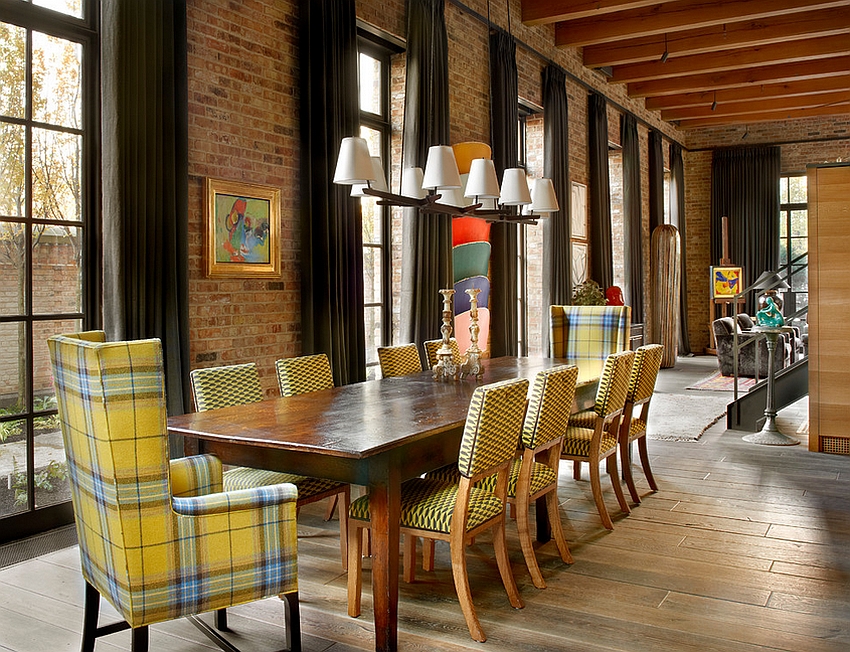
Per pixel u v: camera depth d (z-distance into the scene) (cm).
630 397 449
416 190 462
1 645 273
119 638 281
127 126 392
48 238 393
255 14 487
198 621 271
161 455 219
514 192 450
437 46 637
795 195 1372
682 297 1382
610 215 1028
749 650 269
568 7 783
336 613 304
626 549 377
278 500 238
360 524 296
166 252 415
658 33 851
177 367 418
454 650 271
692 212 1452
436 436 304
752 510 441
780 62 971
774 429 643
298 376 414
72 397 230
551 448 361
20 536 386
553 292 861
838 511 438
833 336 584
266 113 496
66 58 402
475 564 360
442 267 644
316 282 520
